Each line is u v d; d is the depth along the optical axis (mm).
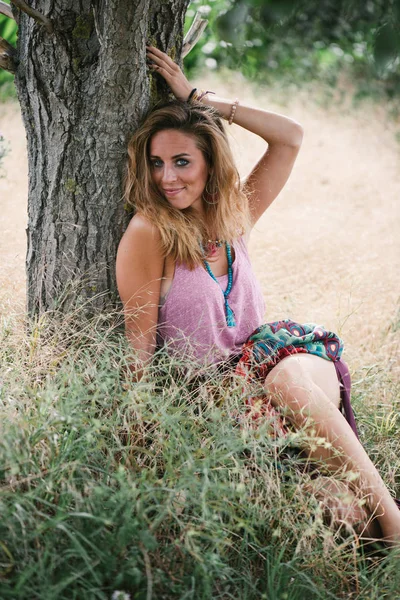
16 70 2658
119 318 2814
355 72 8961
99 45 2496
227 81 8094
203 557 1962
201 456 2223
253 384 2529
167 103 2584
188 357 2553
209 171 2662
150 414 2236
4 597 1744
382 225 5344
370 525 2400
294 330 2740
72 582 1853
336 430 2416
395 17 1582
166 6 2629
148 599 1730
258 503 2189
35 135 2707
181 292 2670
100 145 2611
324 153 7047
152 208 2574
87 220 2711
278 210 5547
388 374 3344
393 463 2803
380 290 4133
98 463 2176
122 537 1856
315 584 2121
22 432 2031
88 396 2186
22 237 3830
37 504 2031
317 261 4496
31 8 2383
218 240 2768
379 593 2164
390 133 7723
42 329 2695
